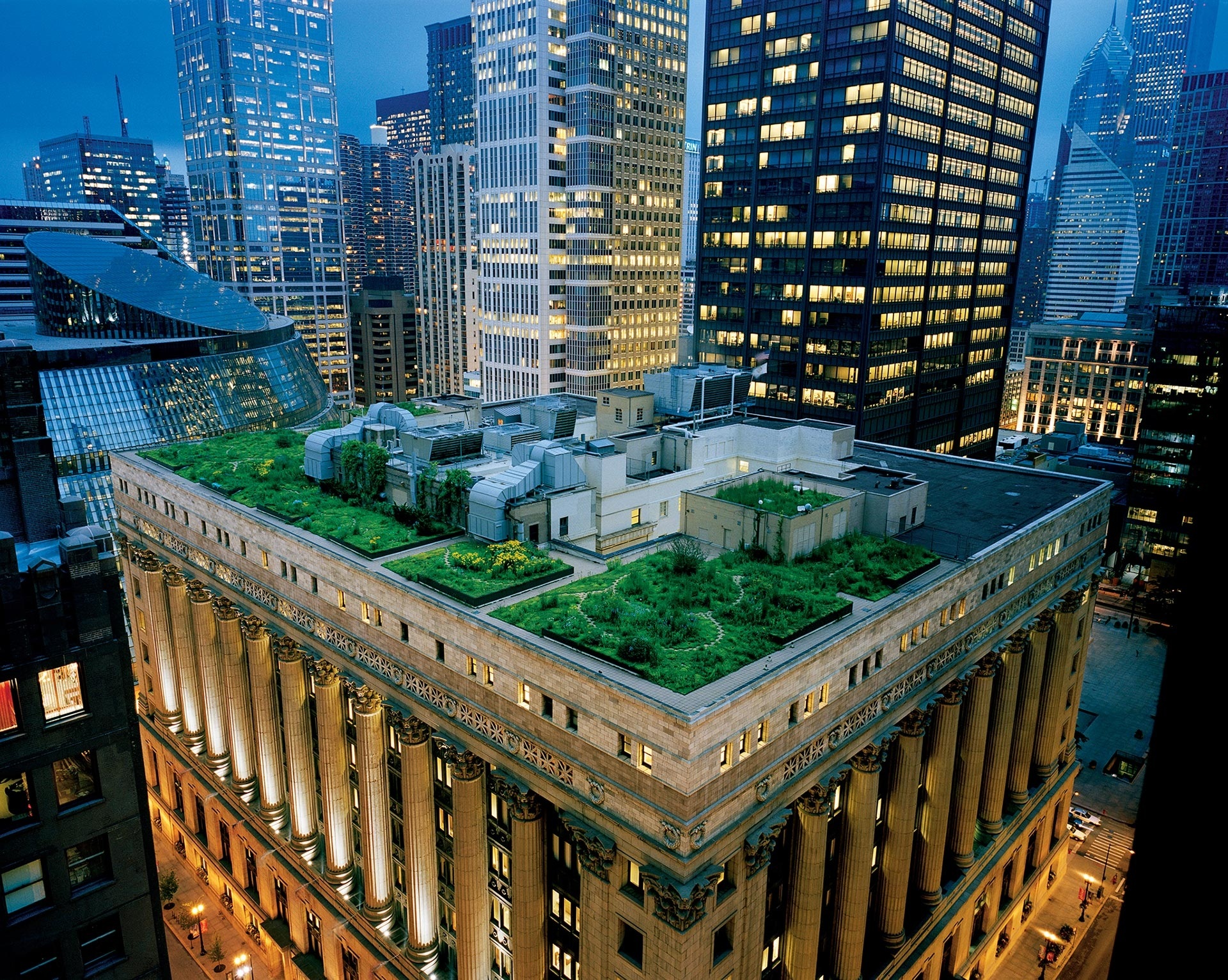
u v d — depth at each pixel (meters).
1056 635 85.19
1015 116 182.38
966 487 88.62
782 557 62.75
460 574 60.69
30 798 32.16
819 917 56.41
